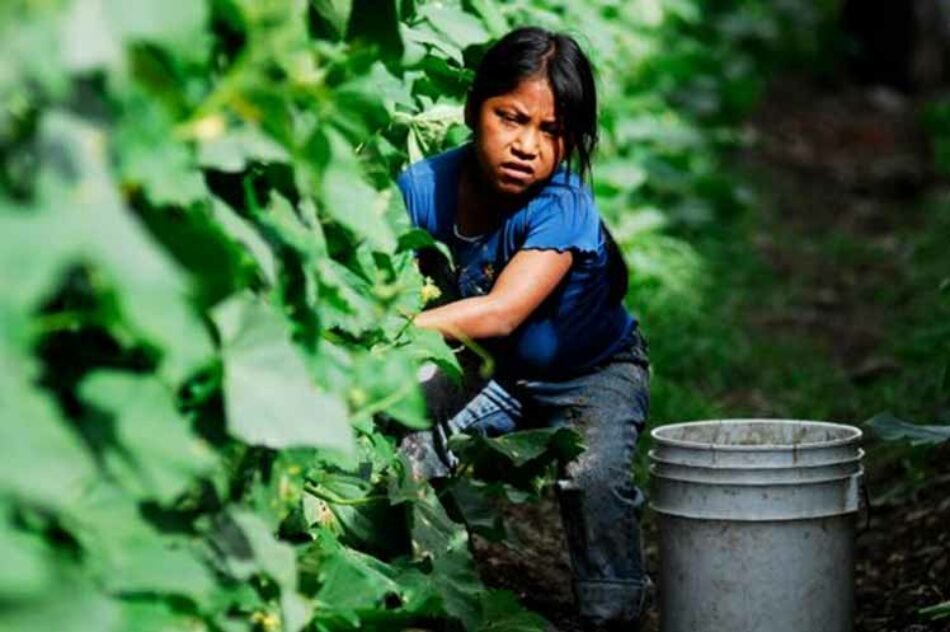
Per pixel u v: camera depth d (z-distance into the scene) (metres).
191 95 3.50
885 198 16.08
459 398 6.06
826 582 5.66
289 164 3.95
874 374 10.29
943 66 21.45
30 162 2.97
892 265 13.24
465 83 6.16
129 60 3.20
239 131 3.67
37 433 2.79
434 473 6.01
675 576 5.79
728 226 13.91
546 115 5.49
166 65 3.32
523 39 5.52
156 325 2.92
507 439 5.84
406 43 4.74
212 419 3.79
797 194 15.95
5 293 2.71
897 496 8.20
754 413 9.64
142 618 3.44
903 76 21.22
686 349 10.45
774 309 12.06
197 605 3.68
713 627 5.69
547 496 8.02
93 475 3.24
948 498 7.89
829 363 10.79
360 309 4.42
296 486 4.34
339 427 3.63
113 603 3.26
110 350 3.45
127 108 3.06
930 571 7.14
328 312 4.38
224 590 3.85
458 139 6.30
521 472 6.07
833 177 16.70
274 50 3.48
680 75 15.52
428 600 4.91
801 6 22.41
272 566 3.85
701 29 19.03
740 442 6.16
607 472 6.00
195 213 3.58
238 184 4.01
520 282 5.59
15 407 2.77
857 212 15.45
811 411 9.62
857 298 12.42
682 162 13.56
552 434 5.85
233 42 3.72
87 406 3.24
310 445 3.79
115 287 2.93
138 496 3.42
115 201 2.90
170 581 3.38
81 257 3.08
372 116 4.07
